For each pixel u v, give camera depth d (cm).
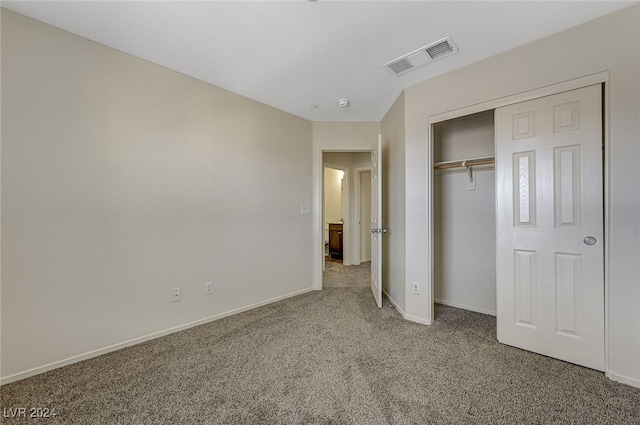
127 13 175
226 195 286
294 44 209
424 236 262
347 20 182
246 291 303
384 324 262
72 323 194
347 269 524
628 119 166
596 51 177
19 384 170
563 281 193
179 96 251
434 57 224
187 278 256
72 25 187
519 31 191
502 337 222
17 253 175
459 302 313
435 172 330
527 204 208
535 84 201
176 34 197
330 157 527
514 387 166
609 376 173
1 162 170
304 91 289
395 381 173
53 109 187
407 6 169
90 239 202
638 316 164
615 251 171
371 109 337
